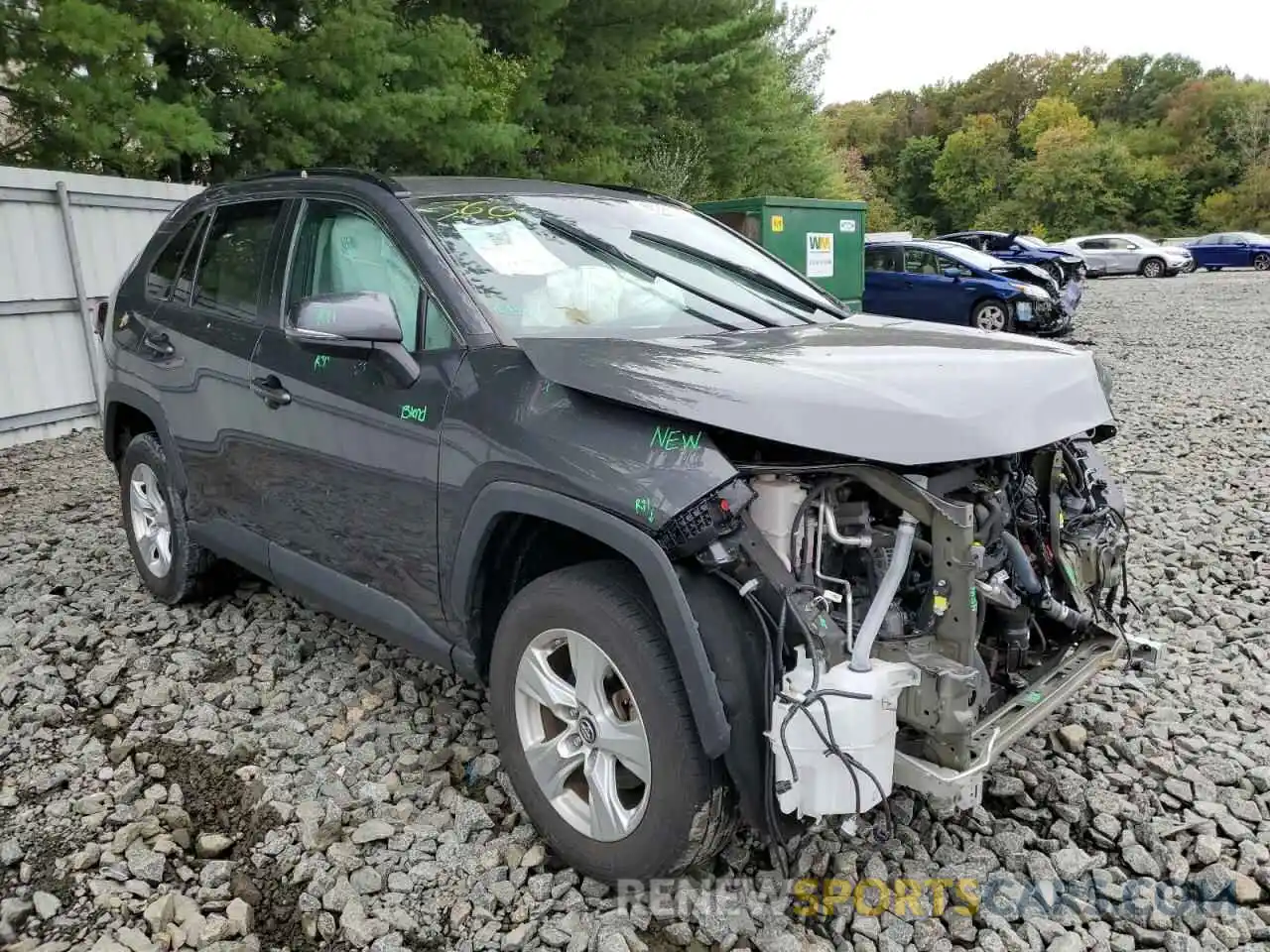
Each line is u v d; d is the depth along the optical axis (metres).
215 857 2.95
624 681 2.54
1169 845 2.94
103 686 3.92
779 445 2.54
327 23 11.29
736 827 2.59
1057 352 3.07
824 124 37.50
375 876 2.81
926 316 16.33
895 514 2.74
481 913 2.68
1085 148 73.25
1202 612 4.63
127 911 2.72
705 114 21.98
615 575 2.65
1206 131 79.06
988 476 2.87
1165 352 13.70
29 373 8.55
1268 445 7.91
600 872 2.68
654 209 4.13
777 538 2.50
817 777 2.36
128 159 10.39
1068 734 3.49
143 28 9.52
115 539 5.77
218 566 4.59
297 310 2.97
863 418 2.41
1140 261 34.34
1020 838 2.97
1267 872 2.80
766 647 2.40
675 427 2.49
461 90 12.46
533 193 3.77
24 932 2.63
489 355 2.92
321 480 3.46
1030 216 75.06
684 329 3.28
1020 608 2.99
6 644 4.31
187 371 4.14
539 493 2.63
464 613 2.99
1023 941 2.59
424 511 3.03
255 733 3.59
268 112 11.51
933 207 87.88
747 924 2.63
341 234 3.58
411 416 3.04
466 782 3.30
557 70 15.87
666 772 2.47
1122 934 2.62
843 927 2.62
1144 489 6.71
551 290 3.25
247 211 4.13
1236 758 3.39
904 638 2.51
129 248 9.30
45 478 7.39
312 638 4.35
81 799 3.19
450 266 3.16
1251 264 37.53
